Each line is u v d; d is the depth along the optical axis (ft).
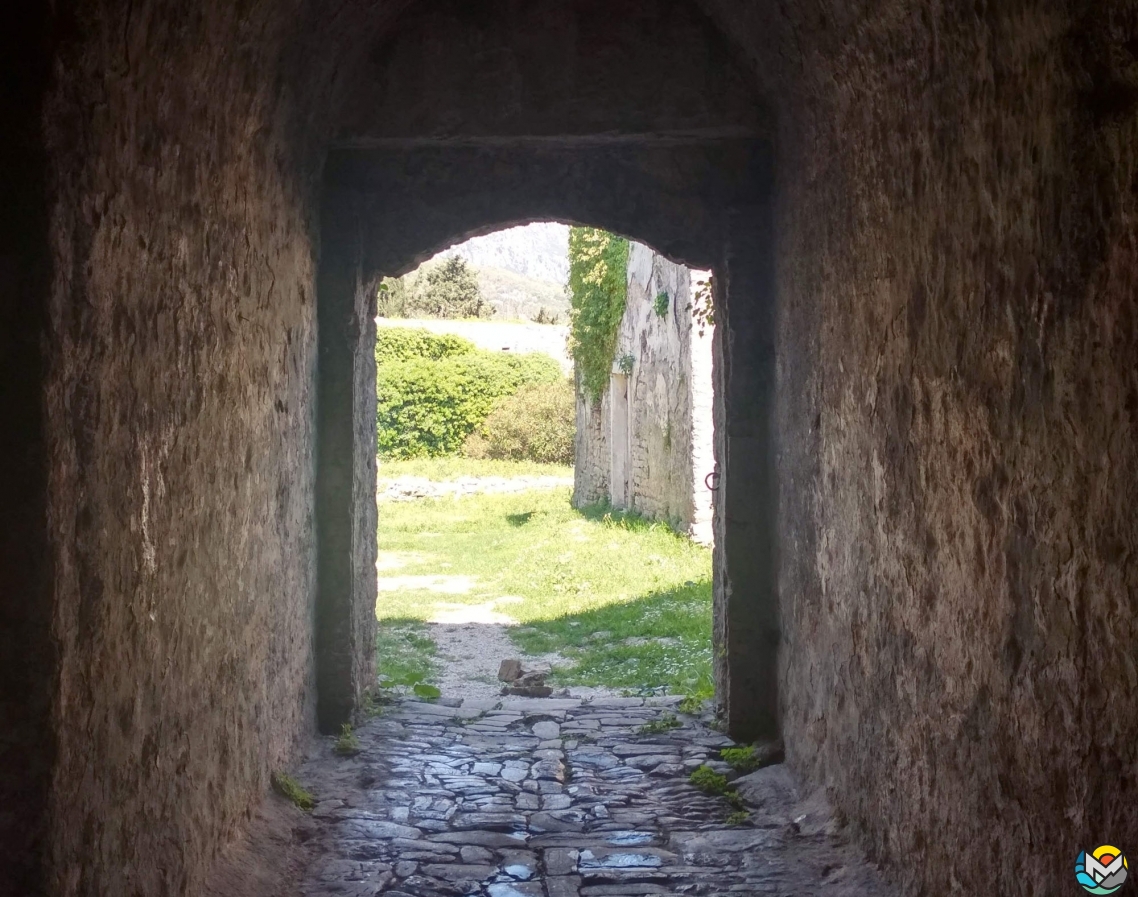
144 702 10.46
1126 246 7.20
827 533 15.74
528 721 22.06
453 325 97.14
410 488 72.54
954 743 10.59
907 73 11.75
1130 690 7.25
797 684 17.85
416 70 19.48
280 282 16.65
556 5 19.49
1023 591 8.93
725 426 20.53
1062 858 8.25
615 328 56.29
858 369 13.97
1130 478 7.20
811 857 14.35
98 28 8.86
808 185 16.85
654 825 16.31
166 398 11.11
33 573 8.36
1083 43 7.71
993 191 9.47
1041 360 8.54
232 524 13.83
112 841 9.62
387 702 22.88
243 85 13.55
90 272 9.04
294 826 15.44
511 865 14.62
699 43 19.44
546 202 20.76
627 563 40.63
